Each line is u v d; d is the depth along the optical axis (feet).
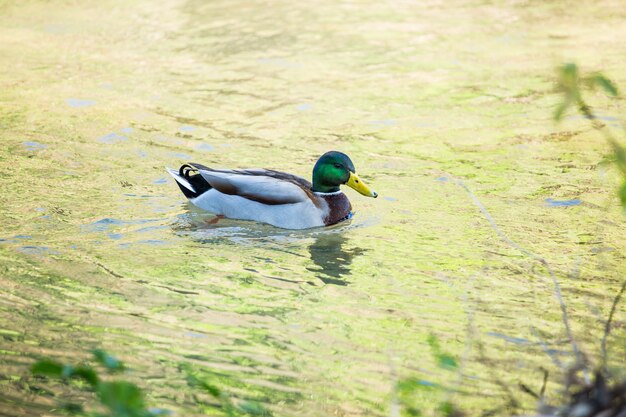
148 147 41.83
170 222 34.12
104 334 24.82
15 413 20.21
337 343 24.89
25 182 37.04
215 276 29.55
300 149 42.65
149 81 51.80
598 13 67.67
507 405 20.75
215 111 47.42
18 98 47.98
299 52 58.23
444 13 68.28
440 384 22.35
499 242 32.60
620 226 33.83
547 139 44.01
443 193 37.76
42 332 24.76
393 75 54.13
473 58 57.31
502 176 39.52
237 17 66.03
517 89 51.44
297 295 28.32
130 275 29.22
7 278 28.37
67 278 28.63
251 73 53.93
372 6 69.92
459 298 27.99
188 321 26.03
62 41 59.06
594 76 16.99
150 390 21.72
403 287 28.94
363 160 41.55
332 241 33.12
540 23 65.16
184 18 65.57
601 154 41.78
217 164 40.22
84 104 47.50
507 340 24.98
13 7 67.15
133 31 61.82
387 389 22.25
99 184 37.32
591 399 15.79
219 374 22.81
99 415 16.47
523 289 28.55
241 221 34.78
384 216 35.55
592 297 27.78
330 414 20.97
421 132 45.27
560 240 32.60
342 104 49.16
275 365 23.49
